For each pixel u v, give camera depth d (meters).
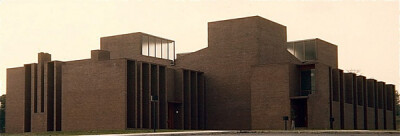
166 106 55.53
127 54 64.06
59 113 57.66
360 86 67.88
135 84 51.69
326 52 72.12
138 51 63.09
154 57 65.06
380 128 74.44
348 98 64.00
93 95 53.19
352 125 63.66
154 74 54.69
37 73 60.06
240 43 60.66
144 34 64.31
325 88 56.25
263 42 60.44
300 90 56.31
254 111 56.19
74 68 55.28
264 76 55.97
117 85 51.34
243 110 59.50
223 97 61.28
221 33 62.41
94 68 53.53
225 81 61.31
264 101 55.53
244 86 59.72
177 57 71.00
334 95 59.84
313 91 55.66
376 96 73.44
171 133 35.38
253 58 59.34
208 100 62.44
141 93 52.09
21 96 61.81
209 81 62.56
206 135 35.97
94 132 44.09
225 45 61.88
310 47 69.19
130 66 52.44
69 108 55.06
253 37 59.69
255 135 35.50
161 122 55.62
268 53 61.41
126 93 50.94
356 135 35.62
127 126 51.59
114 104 51.31
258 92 56.19
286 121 50.81
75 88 54.84
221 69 61.78
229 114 60.56
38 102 58.97
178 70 58.91
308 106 53.25
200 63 63.53
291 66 54.81
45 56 60.06
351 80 64.25
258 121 55.72
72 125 54.53
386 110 77.25
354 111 65.06
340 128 59.91
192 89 60.84
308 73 56.38
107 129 51.53
